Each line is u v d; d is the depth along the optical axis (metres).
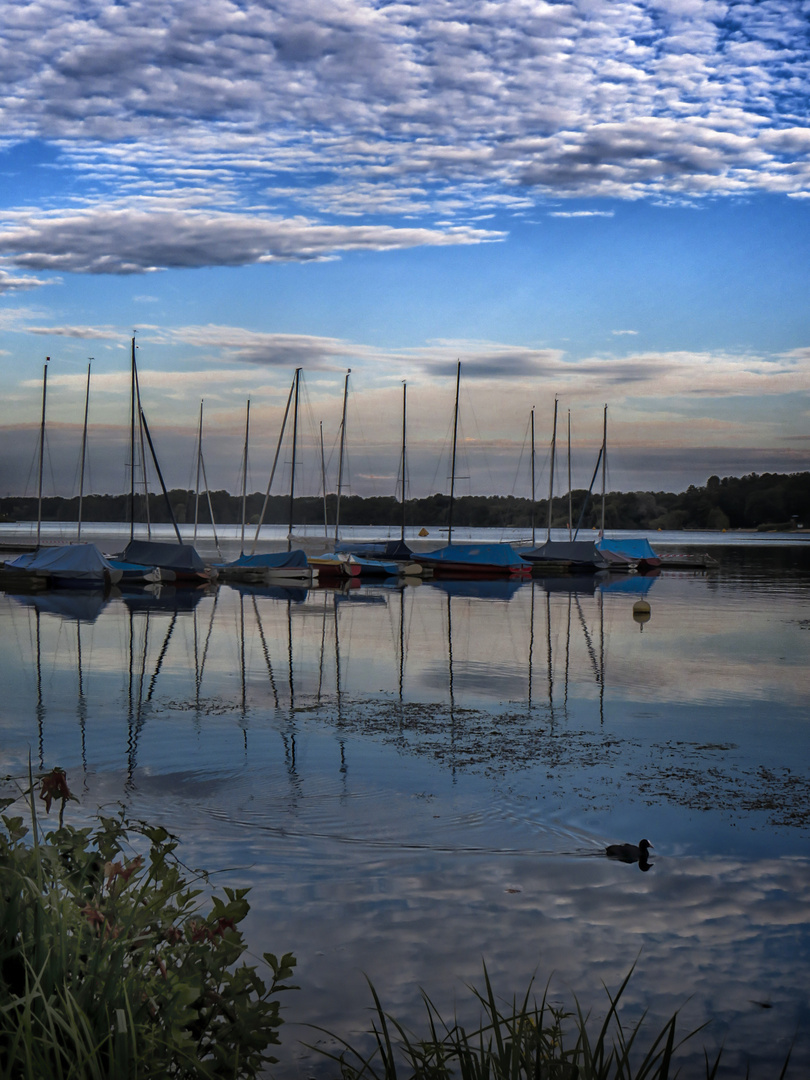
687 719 13.90
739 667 18.98
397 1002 5.59
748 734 12.91
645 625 26.95
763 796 9.91
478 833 8.59
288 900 6.96
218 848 8.04
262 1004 3.03
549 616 29.59
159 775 10.48
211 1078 2.71
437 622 27.58
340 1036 5.21
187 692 15.82
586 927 6.63
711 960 6.18
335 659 19.83
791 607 33.19
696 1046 5.24
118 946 2.89
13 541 86.94
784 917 6.84
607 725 13.45
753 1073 4.99
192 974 2.94
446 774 10.62
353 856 7.92
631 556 60.00
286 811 9.16
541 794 9.88
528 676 17.77
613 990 5.80
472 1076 3.39
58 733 12.57
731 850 8.24
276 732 12.70
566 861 7.91
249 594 38.53
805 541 133.12
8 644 21.97
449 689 16.31
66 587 40.84
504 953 6.23
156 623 26.84
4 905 2.91
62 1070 2.57
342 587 43.31
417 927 6.56
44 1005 2.55
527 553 57.22
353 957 6.11
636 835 8.62
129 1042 2.63
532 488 69.94
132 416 52.31
